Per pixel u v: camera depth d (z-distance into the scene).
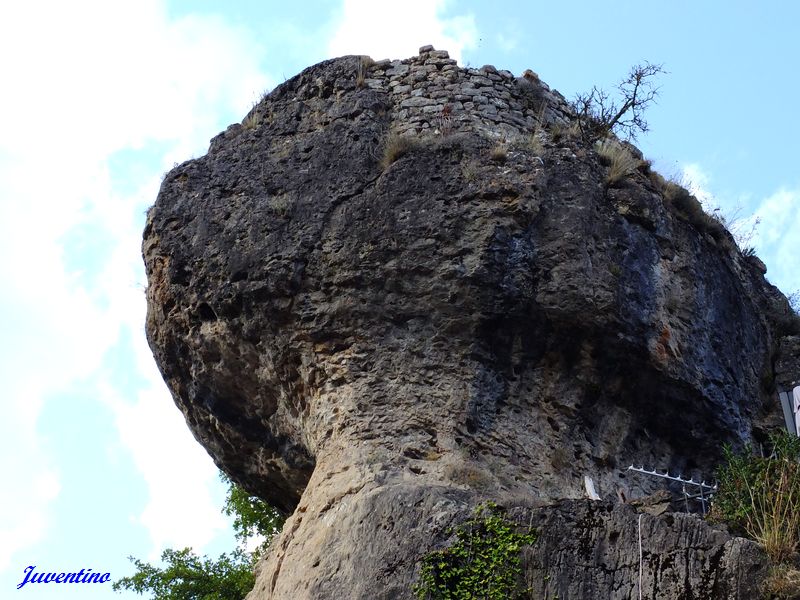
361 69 15.97
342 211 14.48
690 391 14.45
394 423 13.55
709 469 14.55
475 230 14.10
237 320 14.52
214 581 20.77
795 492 12.41
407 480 13.04
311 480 13.77
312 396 14.22
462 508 12.42
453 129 15.27
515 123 15.56
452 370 13.80
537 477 13.52
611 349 14.09
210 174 15.46
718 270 15.66
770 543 11.75
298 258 14.30
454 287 13.90
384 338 13.98
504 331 13.95
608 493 13.81
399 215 14.27
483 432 13.60
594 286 14.05
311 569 12.56
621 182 15.05
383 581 12.07
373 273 14.06
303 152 15.20
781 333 16.50
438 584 11.91
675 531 11.79
